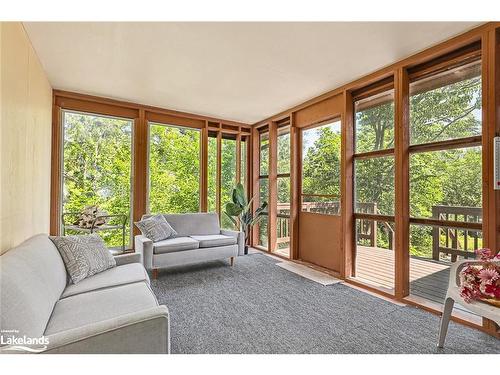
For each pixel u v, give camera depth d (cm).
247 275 350
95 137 402
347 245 337
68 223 380
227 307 250
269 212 494
